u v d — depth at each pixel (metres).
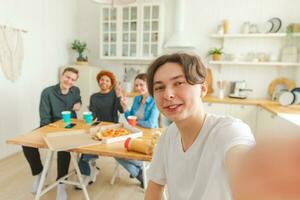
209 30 4.12
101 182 2.62
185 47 3.94
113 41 4.28
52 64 4.03
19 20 3.28
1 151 3.14
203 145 0.81
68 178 2.43
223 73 4.18
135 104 2.53
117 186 2.54
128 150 1.59
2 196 2.30
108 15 4.21
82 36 4.68
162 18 4.03
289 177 0.23
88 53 4.68
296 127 0.26
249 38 3.97
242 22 3.96
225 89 4.18
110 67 4.63
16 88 3.29
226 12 4.02
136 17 4.10
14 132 3.30
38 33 3.66
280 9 3.80
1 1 2.99
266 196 0.24
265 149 0.26
